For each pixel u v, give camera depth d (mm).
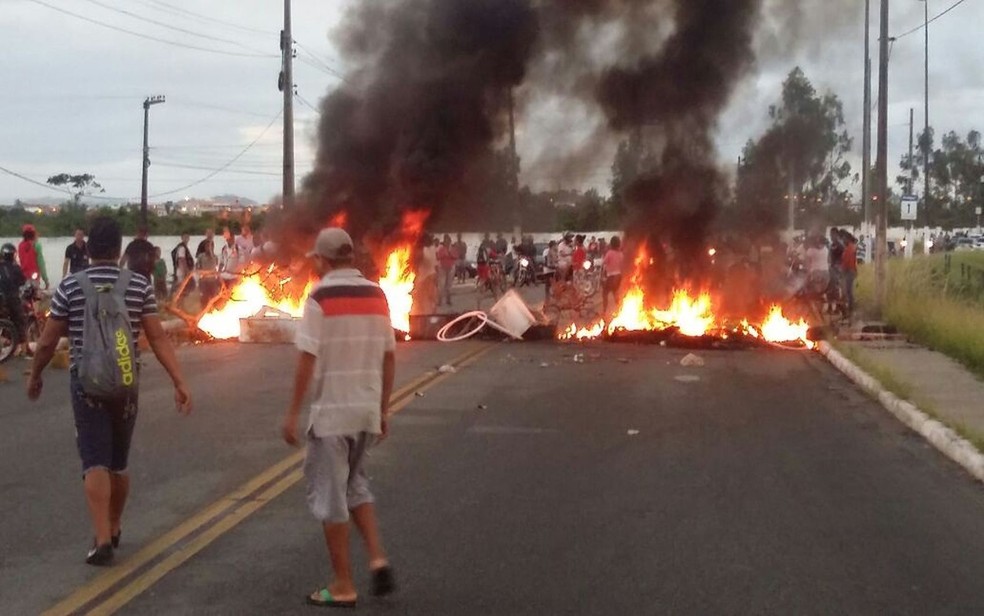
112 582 6754
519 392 15141
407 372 17188
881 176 23781
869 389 15102
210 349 20703
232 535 7844
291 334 21797
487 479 9750
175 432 11836
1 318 17984
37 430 12031
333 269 6500
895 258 40812
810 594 6660
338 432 6258
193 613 6223
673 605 6434
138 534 7859
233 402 13961
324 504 6289
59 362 17766
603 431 12188
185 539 7730
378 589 6512
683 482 9688
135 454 10664
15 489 9227
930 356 18484
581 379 16562
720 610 6359
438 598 6531
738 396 14961
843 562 7336
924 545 7773
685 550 7562
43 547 7504
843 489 9492
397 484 9547
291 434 6371
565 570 7090
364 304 6383
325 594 6367
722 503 8922
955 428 11500
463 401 14297
